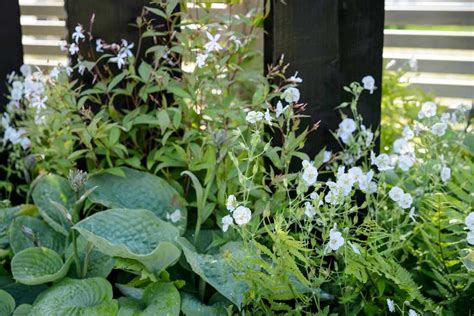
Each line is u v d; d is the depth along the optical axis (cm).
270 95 276
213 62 286
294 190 285
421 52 363
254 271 253
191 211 290
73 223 271
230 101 283
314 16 279
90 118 281
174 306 256
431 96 343
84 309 255
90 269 272
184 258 275
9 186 303
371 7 283
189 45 288
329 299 266
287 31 279
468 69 356
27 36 394
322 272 255
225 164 278
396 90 338
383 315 263
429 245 265
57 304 256
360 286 261
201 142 292
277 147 273
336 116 288
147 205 281
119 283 277
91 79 295
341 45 284
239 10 337
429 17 357
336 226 260
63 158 289
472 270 255
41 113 287
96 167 289
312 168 255
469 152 297
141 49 295
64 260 278
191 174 272
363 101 290
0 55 311
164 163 282
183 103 287
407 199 262
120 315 254
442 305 266
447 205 274
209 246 274
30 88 296
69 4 290
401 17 360
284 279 252
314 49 281
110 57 294
